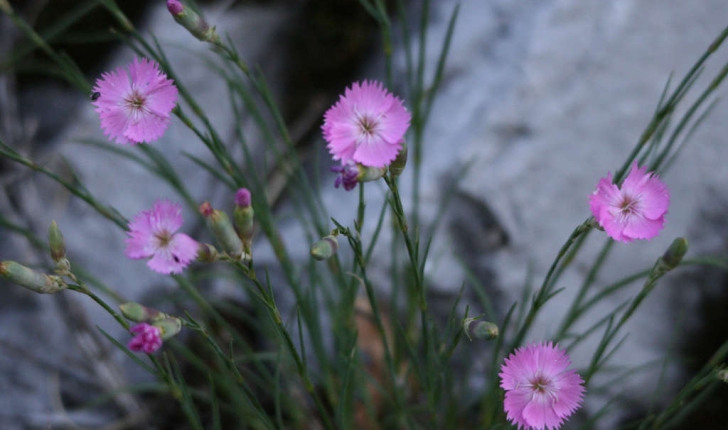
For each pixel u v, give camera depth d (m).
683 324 0.69
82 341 0.70
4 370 0.70
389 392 0.69
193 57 0.79
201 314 0.71
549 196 0.70
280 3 0.85
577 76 0.71
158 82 0.54
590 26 0.72
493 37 0.73
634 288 0.69
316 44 0.83
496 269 0.69
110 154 0.75
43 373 0.70
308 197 0.65
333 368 0.69
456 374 0.69
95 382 0.70
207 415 0.70
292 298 0.70
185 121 0.58
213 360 0.71
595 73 0.71
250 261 0.54
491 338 0.54
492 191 0.69
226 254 0.53
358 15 0.83
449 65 0.73
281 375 0.70
